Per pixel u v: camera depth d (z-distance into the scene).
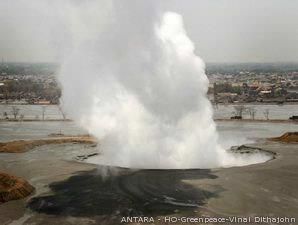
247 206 44.53
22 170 63.16
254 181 54.88
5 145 85.25
